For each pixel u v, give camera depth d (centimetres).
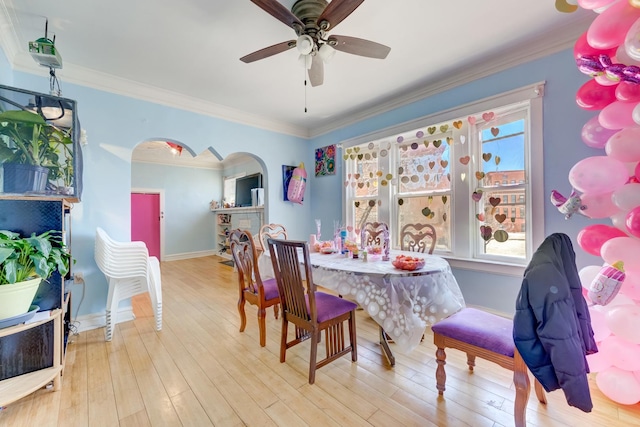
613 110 141
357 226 390
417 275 168
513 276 242
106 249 224
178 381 175
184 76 270
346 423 138
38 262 146
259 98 326
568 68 212
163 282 439
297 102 339
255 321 276
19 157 165
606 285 133
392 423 138
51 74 209
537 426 134
